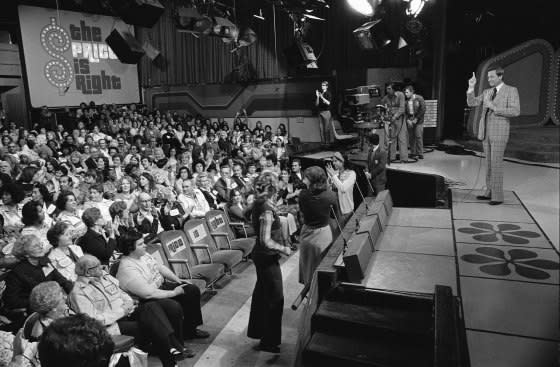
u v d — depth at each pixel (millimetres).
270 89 15281
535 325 1825
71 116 13523
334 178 5883
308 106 14719
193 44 16125
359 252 3816
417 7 8109
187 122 15312
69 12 14703
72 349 1220
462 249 2711
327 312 3625
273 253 4266
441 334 2559
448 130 8102
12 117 13781
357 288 3707
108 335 1330
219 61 15820
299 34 10609
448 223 5066
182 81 16578
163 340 3914
